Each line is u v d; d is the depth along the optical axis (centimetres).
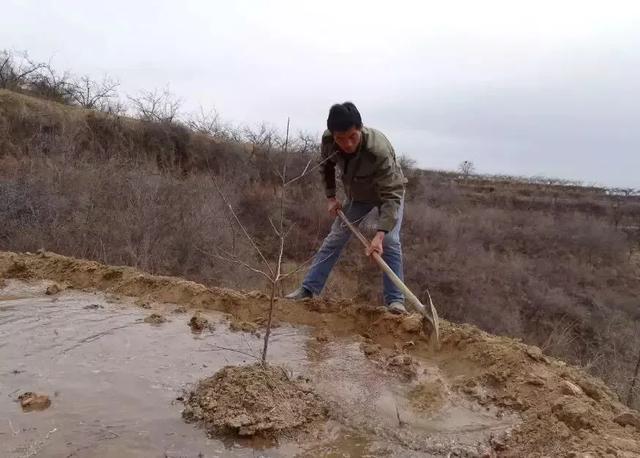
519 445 228
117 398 242
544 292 2017
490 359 306
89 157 1450
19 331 319
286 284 1184
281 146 1944
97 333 325
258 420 224
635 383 699
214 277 1102
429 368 315
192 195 1340
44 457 191
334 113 356
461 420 249
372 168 381
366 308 385
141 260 1036
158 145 1770
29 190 1074
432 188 2880
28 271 441
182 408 238
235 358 303
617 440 213
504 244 2478
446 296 1809
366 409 254
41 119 1508
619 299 2148
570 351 1473
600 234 2653
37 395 236
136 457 196
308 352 328
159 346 312
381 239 366
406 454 216
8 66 1756
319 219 1652
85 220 1059
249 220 1591
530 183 3784
